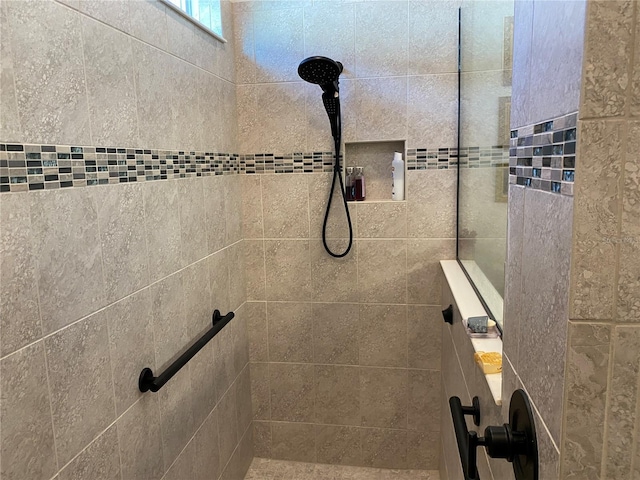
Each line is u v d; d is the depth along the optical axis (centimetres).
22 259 91
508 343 78
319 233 213
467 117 182
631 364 47
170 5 146
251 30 203
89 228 110
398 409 221
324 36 200
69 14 103
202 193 172
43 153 96
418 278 210
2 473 87
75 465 106
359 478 220
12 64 89
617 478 50
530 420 62
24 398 92
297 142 208
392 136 202
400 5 194
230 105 201
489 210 141
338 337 219
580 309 47
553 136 53
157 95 140
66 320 103
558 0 51
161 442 144
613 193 45
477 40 162
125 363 125
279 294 220
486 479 103
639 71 43
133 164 128
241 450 217
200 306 171
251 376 229
